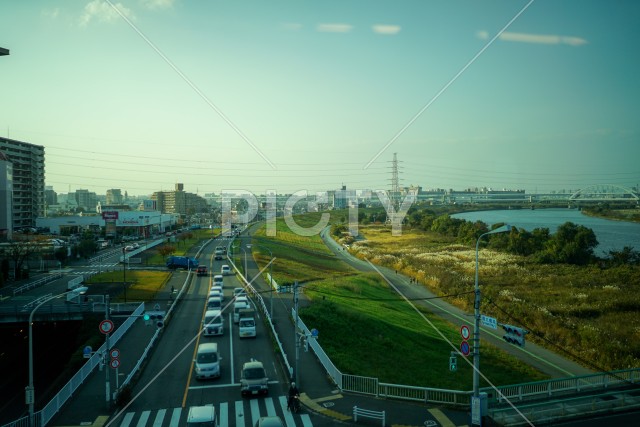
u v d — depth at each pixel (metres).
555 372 43.56
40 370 45.44
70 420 26.97
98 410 28.33
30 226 148.25
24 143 147.50
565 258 89.69
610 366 44.56
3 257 79.19
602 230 141.25
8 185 115.75
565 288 71.31
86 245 97.19
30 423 26.55
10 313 48.94
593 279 76.12
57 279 73.62
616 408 29.22
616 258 87.62
